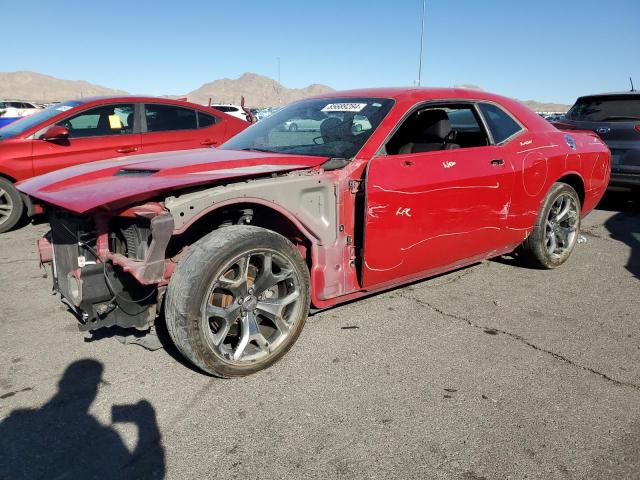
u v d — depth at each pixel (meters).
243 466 2.17
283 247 2.84
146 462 2.21
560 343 3.29
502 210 3.98
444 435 2.37
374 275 3.31
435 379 2.84
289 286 2.95
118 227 2.75
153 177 2.74
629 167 6.93
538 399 2.66
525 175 4.10
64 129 6.16
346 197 3.18
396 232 3.30
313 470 2.14
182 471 2.15
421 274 3.74
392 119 3.44
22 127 6.55
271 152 3.54
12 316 3.75
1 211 6.30
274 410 2.55
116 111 6.84
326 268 3.14
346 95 3.97
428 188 3.41
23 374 2.94
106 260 2.64
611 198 8.56
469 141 4.14
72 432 2.41
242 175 2.73
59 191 2.79
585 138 4.92
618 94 7.14
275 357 2.91
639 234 6.16
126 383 2.82
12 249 5.60
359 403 2.61
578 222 4.84
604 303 3.96
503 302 3.96
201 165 2.90
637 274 4.65
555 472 2.14
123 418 2.51
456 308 3.84
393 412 2.54
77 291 2.64
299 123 3.80
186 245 3.01
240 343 2.76
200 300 2.53
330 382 2.80
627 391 2.74
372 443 2.31
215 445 2.31
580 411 2.56
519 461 2.20
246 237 2.67
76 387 2.79
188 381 2.83
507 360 3.06
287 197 2.88
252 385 2.78
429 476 2.11
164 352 3.17
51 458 2.24
